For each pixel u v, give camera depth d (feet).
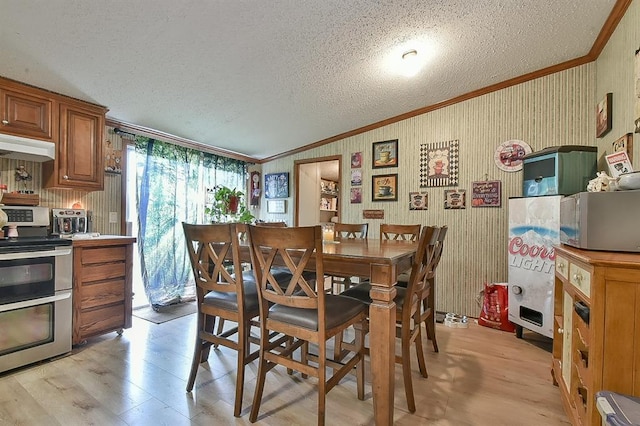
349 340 8.72
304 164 15.33
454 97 11.16
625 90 6.83
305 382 6.42
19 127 7.52
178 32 6.40
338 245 7.13
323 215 18.65
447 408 5.63
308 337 4.83
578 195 5.08
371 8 6.39
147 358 7.38
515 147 10.25
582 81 9.26
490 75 9.80
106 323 8.39
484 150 10.78
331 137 14.02
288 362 5.03
